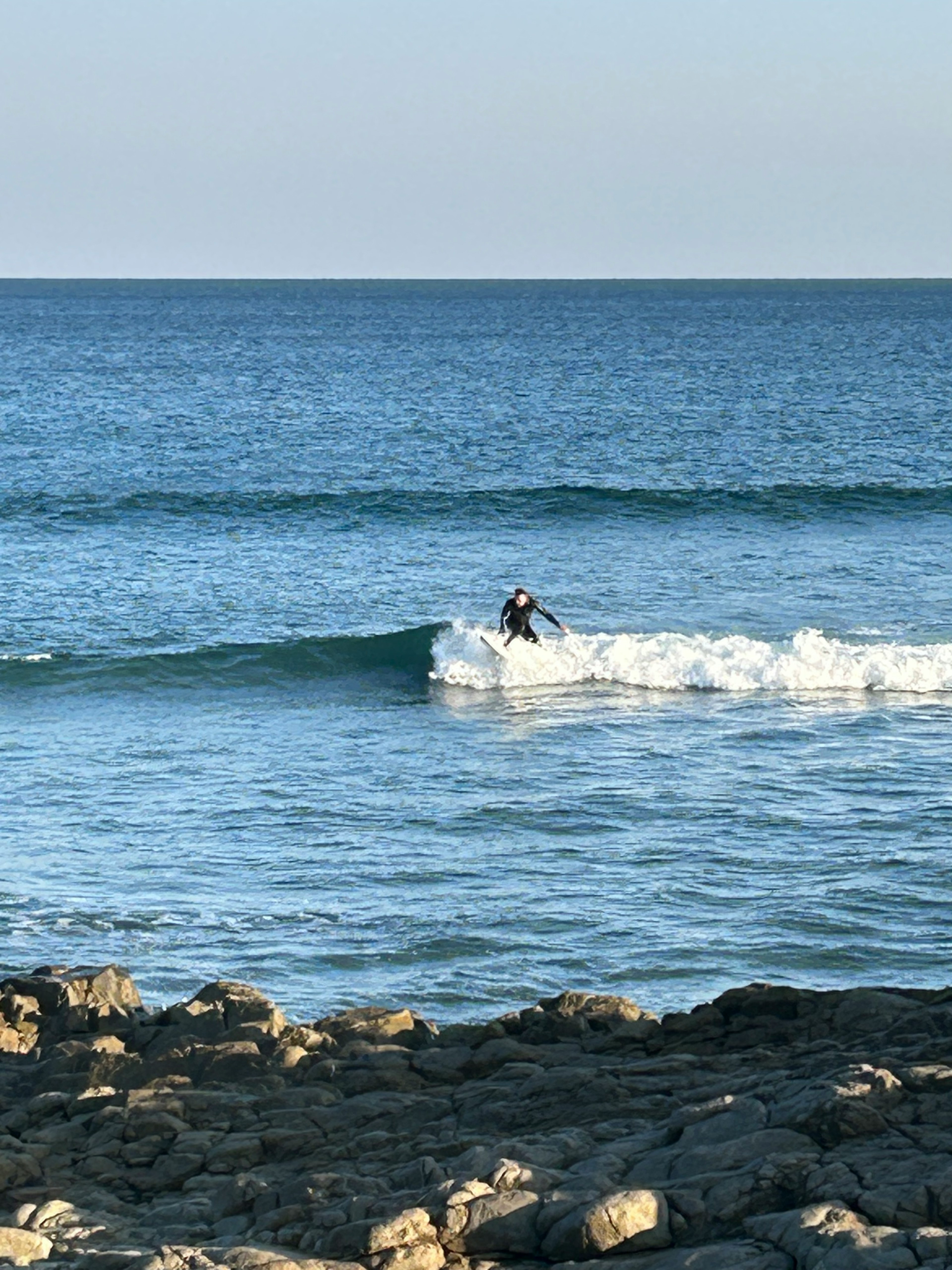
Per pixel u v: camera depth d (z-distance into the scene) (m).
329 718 45.72
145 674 50.19
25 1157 15.88
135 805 36.94
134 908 30.16
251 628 56.31
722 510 76.44
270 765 40.53
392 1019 20.16
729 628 55.00
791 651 49.94
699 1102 15.58
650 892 30.59
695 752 40.97
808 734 42.62
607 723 44.41
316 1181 14.45
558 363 192.12
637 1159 14.20
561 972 26.89
